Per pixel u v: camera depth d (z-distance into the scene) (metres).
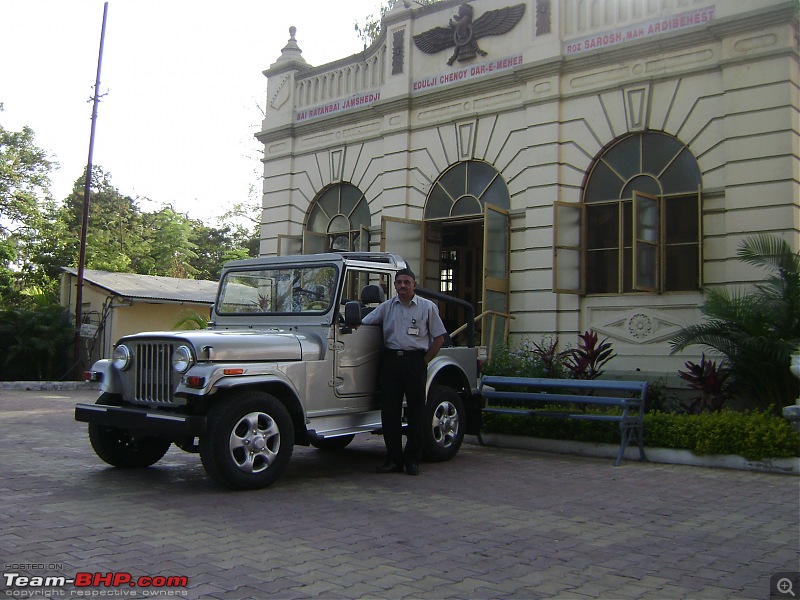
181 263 47.56
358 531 5.39
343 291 7.71
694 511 6.27
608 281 12.96
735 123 11.55
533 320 13.55
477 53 14.72
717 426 8.63
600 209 13.13
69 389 20.38
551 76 13.59
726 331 9.28
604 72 13.09
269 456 6.82
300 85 18.12
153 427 6.70
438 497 6.68
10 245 33.69
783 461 8.13
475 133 14.70
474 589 4.20
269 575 4.33
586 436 9.51
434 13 15.50
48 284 36.25
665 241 12.27
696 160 12.07
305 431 7.23
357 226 16.83
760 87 11.38
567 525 5.73
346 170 16.94
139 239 47.09
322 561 4.63
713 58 11.95
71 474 7.43
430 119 15.44
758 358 9.12
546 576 4.46
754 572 4.60
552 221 13.37
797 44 11.39
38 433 10.45
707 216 11.84
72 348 22.33
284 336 7.31
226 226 50.66
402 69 15.80
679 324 11.98
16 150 37.03
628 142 12.86
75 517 5.60
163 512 5.83
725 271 11.56
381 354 8.11
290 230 18.08
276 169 18.38
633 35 12.73
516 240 14.02
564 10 13.59
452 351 8.94
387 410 7.78
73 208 45.72
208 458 6.49
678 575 4.52
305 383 7.27
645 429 9.03
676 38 12.20
